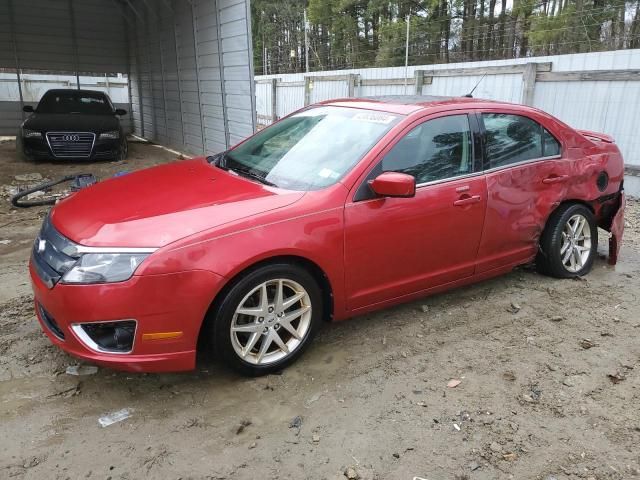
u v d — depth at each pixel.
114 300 2.77
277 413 2.99
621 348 3.81
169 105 14.66
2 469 2.51
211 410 3.00
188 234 2.91
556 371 3.49
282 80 20.06
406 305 4.36
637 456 2.75
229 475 2.53
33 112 12.05
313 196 3.33
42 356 3.47
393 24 29.77
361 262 3.50
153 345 2.87
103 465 2.56
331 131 3.97
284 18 46.69
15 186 9.02
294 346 3.38
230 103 10.80
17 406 2.97
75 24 16.61
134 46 16.83
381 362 3.53
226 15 10.23
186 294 2.85
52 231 3.19
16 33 15.86
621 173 5.14
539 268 5.02
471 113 4.11
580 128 9.09
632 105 8.37
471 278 4.24
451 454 2.72
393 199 3.56
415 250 3.75
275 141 4.22
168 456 2.64
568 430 2.93
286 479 2.52
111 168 10.98
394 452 2.72
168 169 4.15
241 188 3.48
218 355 3.11
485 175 4.08
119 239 2.87
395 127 3.71
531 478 2.58
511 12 25.38
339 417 2.97
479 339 3.87
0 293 4.47
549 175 4.50
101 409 2.98
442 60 27.89
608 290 4.79
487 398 3.19
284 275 3.19
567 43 19.22
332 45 39.53
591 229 5.01
